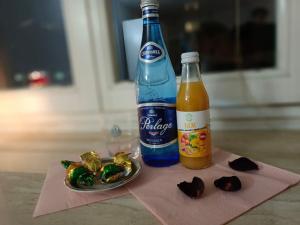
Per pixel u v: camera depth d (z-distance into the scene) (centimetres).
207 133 37
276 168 37
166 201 30
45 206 31
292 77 55
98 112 67
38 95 70
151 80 40
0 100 72
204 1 59
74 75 67
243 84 57
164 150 38
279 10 54
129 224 27
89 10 62
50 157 49
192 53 35
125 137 48
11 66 72
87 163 36
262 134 54
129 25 48
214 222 26
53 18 66
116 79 65
